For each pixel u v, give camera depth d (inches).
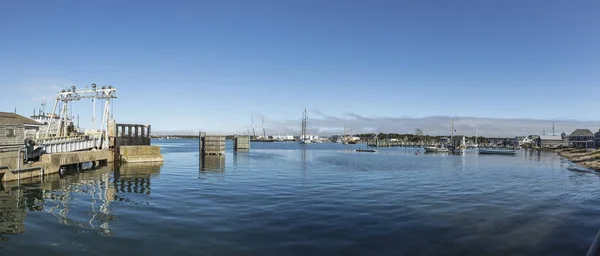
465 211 833.5
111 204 853.2
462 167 2269.9
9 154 1213.1
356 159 3061.0
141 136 2346.2
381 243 577.3
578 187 1302.9
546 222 741.9
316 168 1963.6
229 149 4963.1
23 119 1530.5
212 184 1227.2
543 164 2687.0
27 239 570.3
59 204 852.6
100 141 2062.0
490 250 557.9
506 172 1929.1
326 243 569.6
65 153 1583.4
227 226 656.4
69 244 545.6
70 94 2068.2
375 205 881.5
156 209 796.0
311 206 853.8
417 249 553.0
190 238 580.4
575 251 565.3
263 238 588.1
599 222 749.9
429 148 5196.9
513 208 880.9
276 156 3238.2
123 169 1781.5
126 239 570.9
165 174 1553.9
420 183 1346.0
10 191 1049.5
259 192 1055.6
